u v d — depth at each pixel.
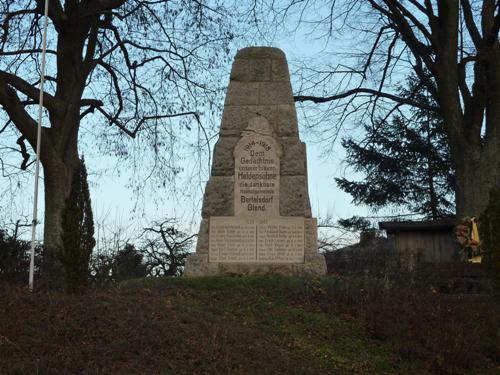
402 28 24.03
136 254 23.84
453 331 11.21
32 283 13.24
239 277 14.00
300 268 14.55
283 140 15.12
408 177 36.50
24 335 9.73
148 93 26.48
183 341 10.02
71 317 10.35
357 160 36.31
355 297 12.98
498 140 22.41
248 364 9.77
